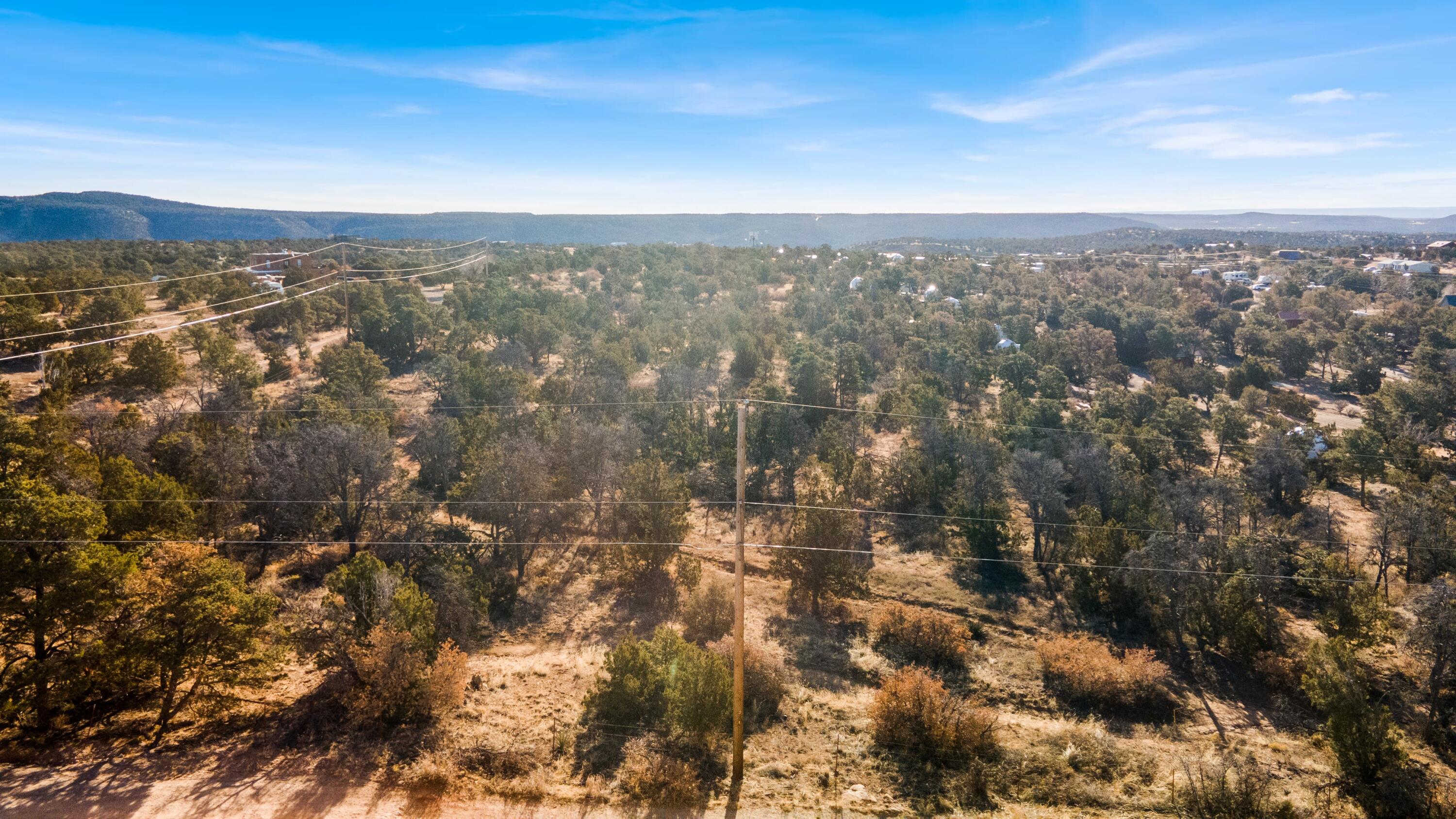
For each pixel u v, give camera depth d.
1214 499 56.22
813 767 29.86
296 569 46.31
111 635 27.31
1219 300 188.50
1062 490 67.12
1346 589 46.94
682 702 29.80
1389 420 85.19
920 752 31.55
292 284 141.50
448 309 123.31
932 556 58.03
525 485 48.47
